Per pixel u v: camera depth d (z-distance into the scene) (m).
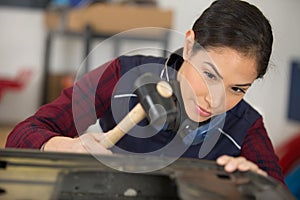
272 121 3.87
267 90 3.83
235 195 0.62
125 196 0.67
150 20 3.22
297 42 3.88
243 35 0.79
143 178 0.67
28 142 0.80
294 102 3.86
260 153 0.95
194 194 0.62
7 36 4.02
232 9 0.84
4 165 0.66
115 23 3.26
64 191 0.65
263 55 0.83
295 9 3.86
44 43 4.02
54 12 3.64
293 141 2.89
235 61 0.78
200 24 0.82
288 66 3.86
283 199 0.63
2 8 3.98
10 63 4.04
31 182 0.63
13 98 4.06
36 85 4.07
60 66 3.99
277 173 0.89
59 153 0.68
